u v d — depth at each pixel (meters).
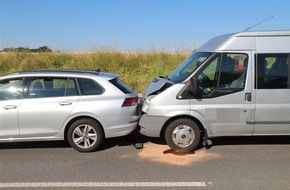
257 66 6.81
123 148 7.22
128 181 5.40
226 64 6.84
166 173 5.74
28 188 5.18
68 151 7.05
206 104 6.82
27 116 6.82
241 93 6.82
